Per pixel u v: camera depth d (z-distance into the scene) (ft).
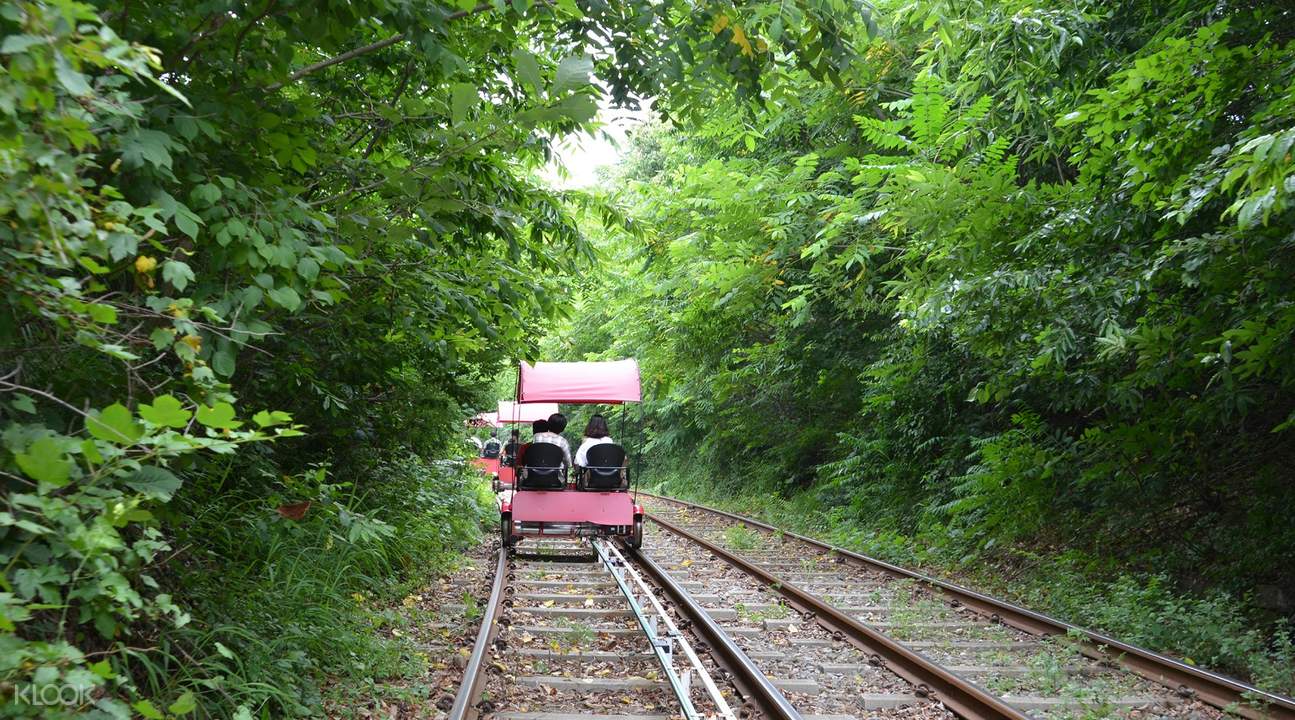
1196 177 20.51
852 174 47.75
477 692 18.08
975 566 40.75
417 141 18.20
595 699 18.62
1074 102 29.71
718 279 49.57
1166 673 21.27
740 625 26.68
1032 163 39.27
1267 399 29.73
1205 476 33.35
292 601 19.51
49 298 8.62
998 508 41.24
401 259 18.29
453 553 38.96
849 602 31.42
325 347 21.26
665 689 19.03
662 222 53.78
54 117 7.66
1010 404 44.57
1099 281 26.09
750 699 18.33
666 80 15.19
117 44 7.57
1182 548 33.01
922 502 51.52
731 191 47.62
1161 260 23.06
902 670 21.09
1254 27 23.98
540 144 19.56
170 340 9.60
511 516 40.19
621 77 15.83
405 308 19.10
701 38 15.39
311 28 12.90
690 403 94.58
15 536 8.90
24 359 10.43
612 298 78.54
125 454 8.89
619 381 42.16
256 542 20.12
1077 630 24.29
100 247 8.64
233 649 16.38
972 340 31.91
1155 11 27.61
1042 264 27.50
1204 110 22.11
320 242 13.05
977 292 27.73
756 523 59.93
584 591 31.71
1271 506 29.84
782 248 47.78
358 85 19.29
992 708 17.34
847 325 59.72
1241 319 23.57
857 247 39.68
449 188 15.74
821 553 45.80
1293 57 21.43
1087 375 30.55
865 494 58.13
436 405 35.65
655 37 15.46
